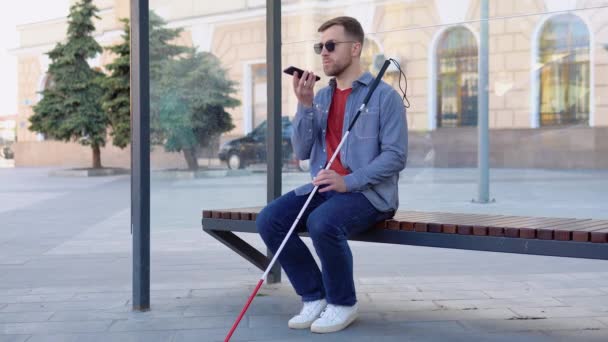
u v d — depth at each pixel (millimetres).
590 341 2945
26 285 4242
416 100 18625
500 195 10211
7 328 3205
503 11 17531
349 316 3131
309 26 16703
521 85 17547
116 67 18812
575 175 14602
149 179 3518
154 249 5676
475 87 18078
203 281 4305
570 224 2818
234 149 13703
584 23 16578
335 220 2920
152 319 3340
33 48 30031
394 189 3096
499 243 2750
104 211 9219
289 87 14625
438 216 3227
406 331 3092
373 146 3076
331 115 3238
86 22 20922
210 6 15406
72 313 3488
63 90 20953
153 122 5707
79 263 5062
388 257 5230
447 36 18094
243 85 16844
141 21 3354
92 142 21141
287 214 3146
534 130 17516
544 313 3441
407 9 17219
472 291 3982
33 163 29344
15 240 6375
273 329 3131
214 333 3074
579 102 17000
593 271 4605
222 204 9383
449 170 17281
